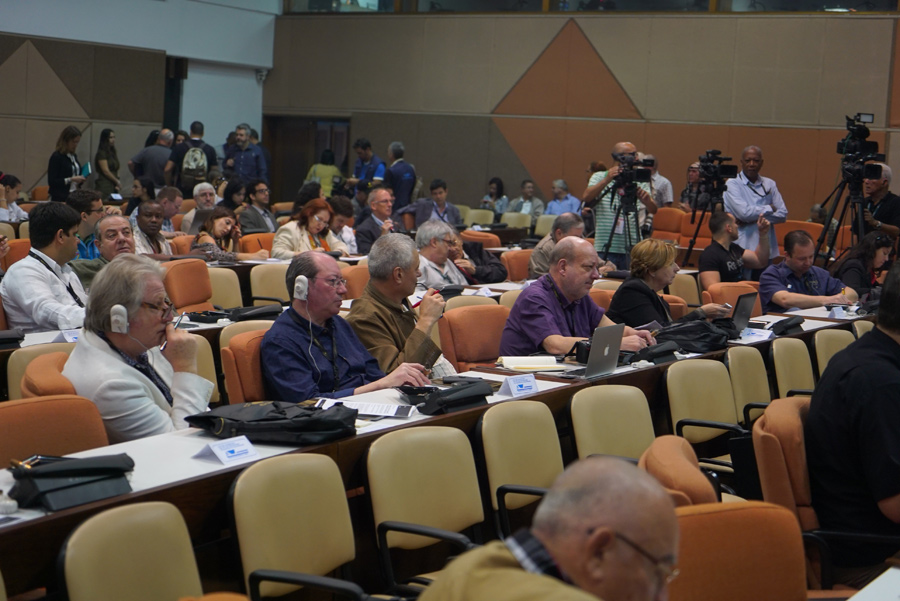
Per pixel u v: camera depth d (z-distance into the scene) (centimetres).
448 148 1460
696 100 1301
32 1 1225
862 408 258
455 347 432
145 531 190
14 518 193
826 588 258
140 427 265
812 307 636
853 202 762
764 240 768
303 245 755
